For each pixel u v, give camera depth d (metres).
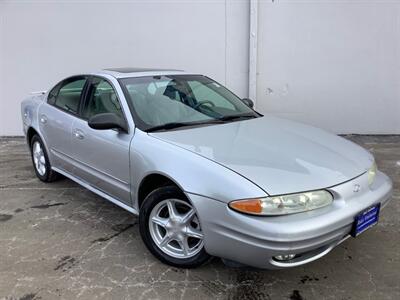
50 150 4.58
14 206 4.27
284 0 6.85
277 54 7.07
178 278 2.88
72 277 2.91
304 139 3.27
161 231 3.09
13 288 2.79
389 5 6.73
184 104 3.72
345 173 2.76
